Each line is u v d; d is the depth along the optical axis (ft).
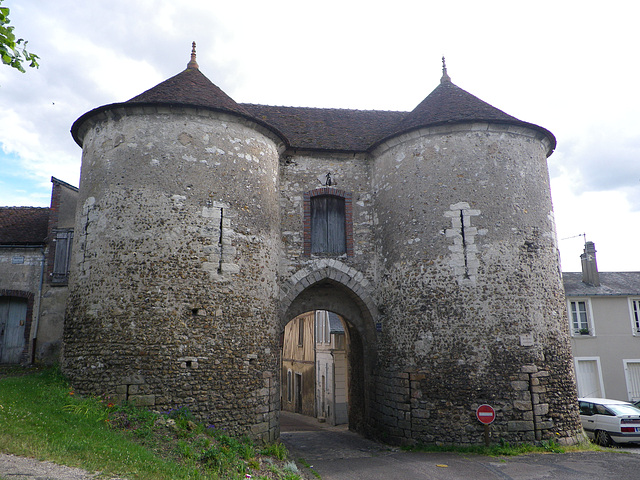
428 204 35.47
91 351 28.86
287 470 25.46
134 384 27.84
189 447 23.24
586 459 28.76
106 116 32.40
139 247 29.78
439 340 33.27
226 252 31.42
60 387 28.17
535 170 36.29
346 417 58.80
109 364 28.25
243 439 29.43
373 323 38.22
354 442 37.17
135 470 17.63
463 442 31.42
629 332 54.65
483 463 27.81
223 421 29.14
